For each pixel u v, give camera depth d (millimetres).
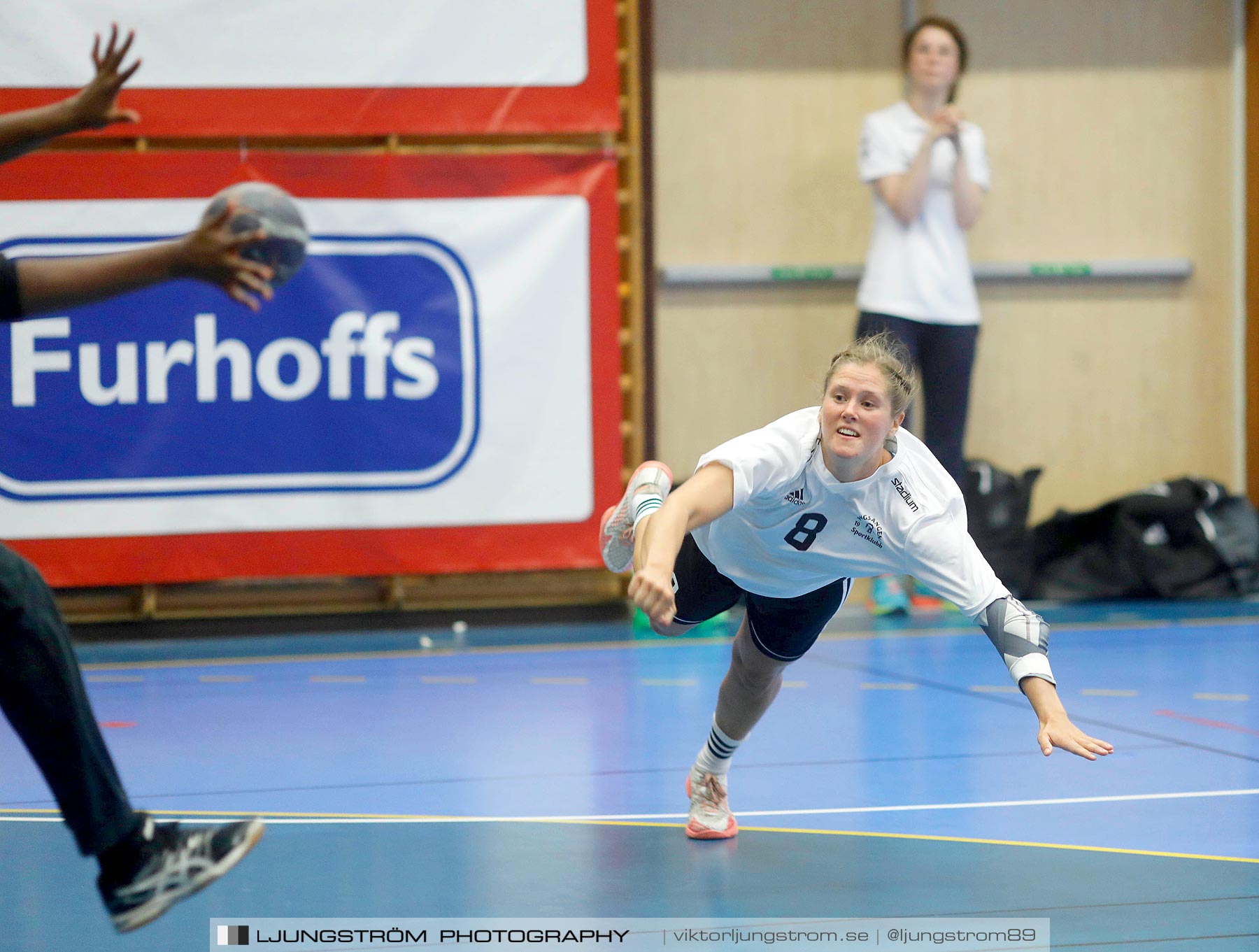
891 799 6680
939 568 5293
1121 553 14141
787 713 8930
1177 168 15500
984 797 6715
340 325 12766
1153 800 6637
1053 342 15414
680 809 6496
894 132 13227
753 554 5535
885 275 13078
